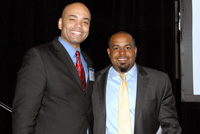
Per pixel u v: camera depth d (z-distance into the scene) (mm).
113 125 1590
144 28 2564
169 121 1605
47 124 1301
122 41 1698
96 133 1589
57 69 1365
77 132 1354
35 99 1233
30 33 2637
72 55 1523
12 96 2592
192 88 2127
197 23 2154
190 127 2375
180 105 2344
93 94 1681
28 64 1275
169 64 2490
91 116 1593
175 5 2602
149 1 2584
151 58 2521
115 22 2592
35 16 2676
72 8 1509
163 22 2531
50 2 2650
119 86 1697
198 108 2373
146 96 1620
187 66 2148
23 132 1174
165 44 2520
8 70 2629
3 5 2674
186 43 2164
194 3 2170
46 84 1321
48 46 1462
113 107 1629
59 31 2623
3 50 2637
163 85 1688
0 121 2607
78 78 1434
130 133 1549
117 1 2611
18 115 1191
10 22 2668
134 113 1624
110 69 1837
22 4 2680
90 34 2584
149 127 1577
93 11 2617
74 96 1387
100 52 2568
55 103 1321
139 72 1735
